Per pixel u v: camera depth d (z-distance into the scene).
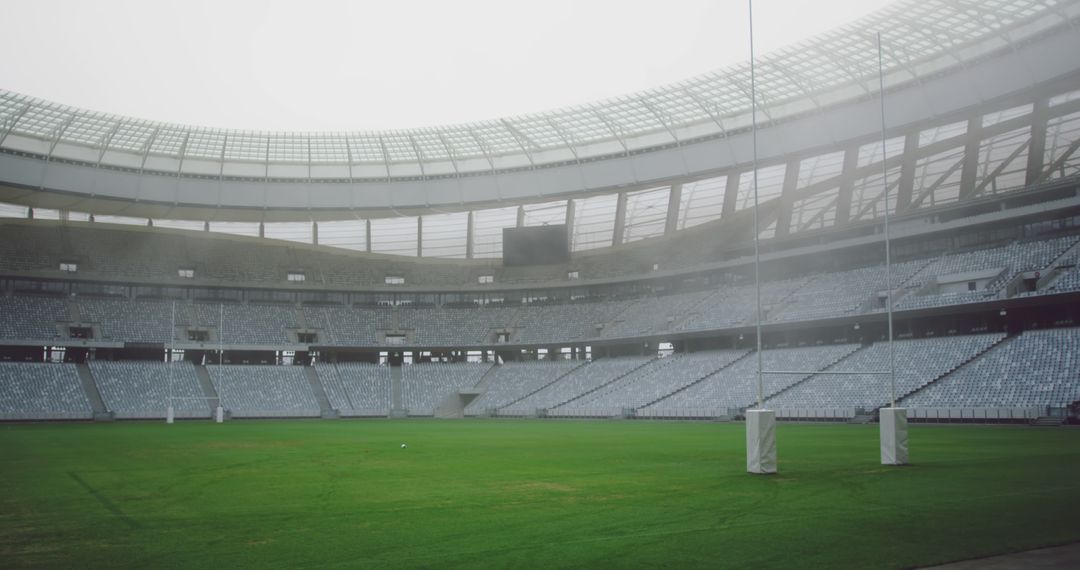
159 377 81.19
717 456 28.67
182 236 92.31
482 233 95.12
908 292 63.25
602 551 11.80
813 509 15.23
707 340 80.19
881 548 11.62
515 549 12.08
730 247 80.69
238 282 90.12
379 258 96.75
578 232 91.94
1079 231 59.09
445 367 92.31
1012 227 62.78
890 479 19.61
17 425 65.00
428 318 94.75
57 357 81.31
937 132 65.62
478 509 16.19
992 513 14.34
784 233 76.62
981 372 52.88
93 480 22.53
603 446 35.03
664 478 21.22
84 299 84.56
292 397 84.38
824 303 68.12
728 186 80.12
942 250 66.81
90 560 11.70
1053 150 60.28
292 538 13.22
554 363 88.62
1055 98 58.88
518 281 93.06
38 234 85.38
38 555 12.06
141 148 77.56
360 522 14.73
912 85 61.84
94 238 87.81
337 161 83.06
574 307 91.19
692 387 70.75
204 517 15.52
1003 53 56.97
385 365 92.31
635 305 86.75
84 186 76.12
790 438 37.75
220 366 85.44
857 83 63.56
